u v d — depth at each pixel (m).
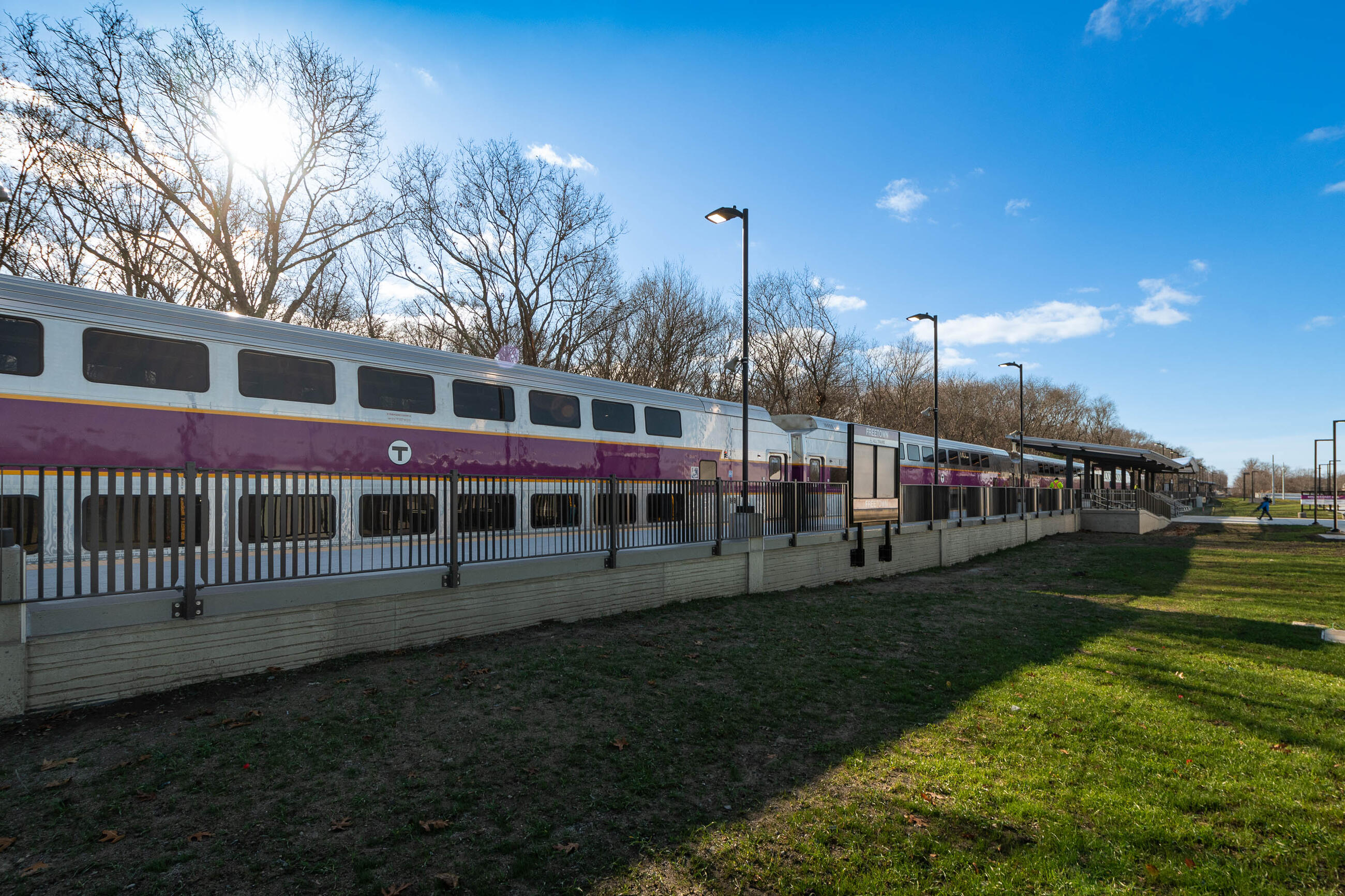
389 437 10.61
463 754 5.53
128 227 22.30
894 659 9.26
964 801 4.96
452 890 3.77
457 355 11.80
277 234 26.19
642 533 12.08
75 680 5.98
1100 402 113.31
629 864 4.09
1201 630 11.50
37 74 20.38
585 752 5.70
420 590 8.55
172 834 4.20
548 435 13.00
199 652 6.66
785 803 4.92
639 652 8.81
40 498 5.73
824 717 6.82
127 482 6.16
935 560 21.72
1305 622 12.38
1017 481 37.53
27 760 5.04
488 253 33.38
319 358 9.95
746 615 11.80
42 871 3.78
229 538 6.82
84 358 7.89
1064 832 4.50
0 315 7.39
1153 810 4.82
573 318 34.66
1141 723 6.71
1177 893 3.87
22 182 20.48
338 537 7.70
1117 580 18.62
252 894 3.66
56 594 6.04
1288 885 3.99
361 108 26.95
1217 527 38.75
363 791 4.84
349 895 3.69
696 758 5.69
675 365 39.91
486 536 9.41
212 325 8.94
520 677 7.46
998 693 7.67
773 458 19.41
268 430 9.29
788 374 46.16
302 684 6.85
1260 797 5.09
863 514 18.33
